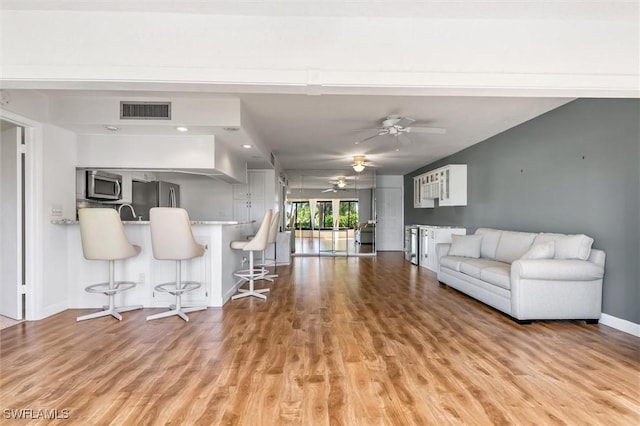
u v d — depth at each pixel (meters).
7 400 1.97
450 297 4.46
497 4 2.17
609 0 2.12
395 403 1.95
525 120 4.59
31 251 3.43
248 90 2.44
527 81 2.35
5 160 3.50
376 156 7.20
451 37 2.34
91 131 3.91
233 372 2.32
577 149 3.76
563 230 3.98
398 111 4.13
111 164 4.05
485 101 3.81
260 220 7.11
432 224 8.18
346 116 4.30
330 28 2.33
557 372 2.34
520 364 2.46
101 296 3.90
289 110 4.05
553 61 2.36
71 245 3.87
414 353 2.65
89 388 2.10
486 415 1.84
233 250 4.67
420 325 3.32
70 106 3.57
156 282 3.96
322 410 1.88
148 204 5.64
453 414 1.84
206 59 2.30
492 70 2.35
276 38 2.31
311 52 2.32
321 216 9.23
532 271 3.33
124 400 1.97
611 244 3.34
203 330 3.15
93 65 2.26
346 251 9.23
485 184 5.71
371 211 9.31
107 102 3.60
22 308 3.45
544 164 4.28
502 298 3.65
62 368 2.37
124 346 2.77
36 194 3.45
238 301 4.23
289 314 3.67
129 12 2.27
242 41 2.31
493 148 5.45
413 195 9.38
